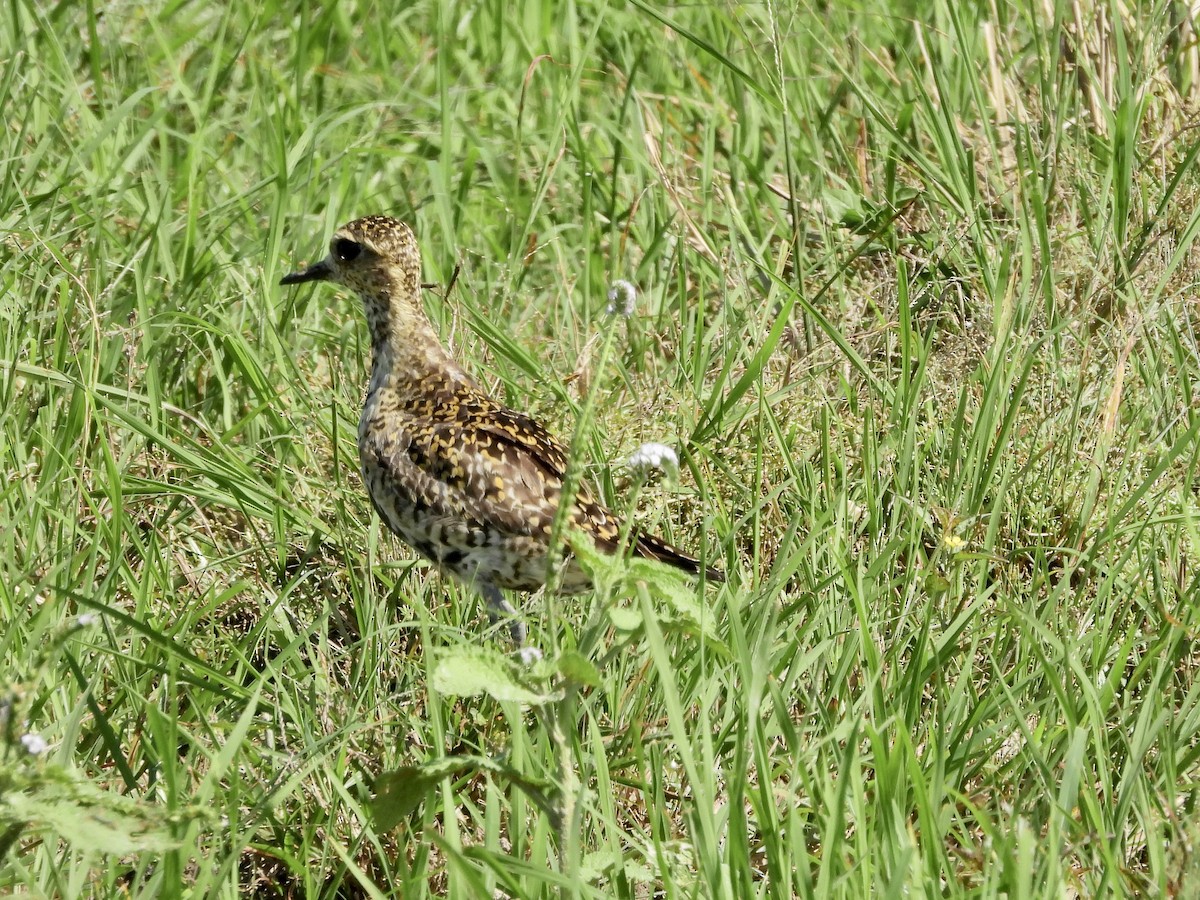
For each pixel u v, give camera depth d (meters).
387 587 10.64
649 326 13.62
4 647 8.53
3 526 10.27
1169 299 12.53
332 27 18.97
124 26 18.16
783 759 8.39
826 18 17.95
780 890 7.11
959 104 15.70
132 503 11.30
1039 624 8.72
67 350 12.12
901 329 11.80
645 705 9.13
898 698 8.71
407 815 8.08
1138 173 13.91
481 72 18.17
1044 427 11.53
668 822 8.17
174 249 14.27
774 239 15.08
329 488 11.30
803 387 12.37
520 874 7.42
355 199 15.06
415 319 10.92
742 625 8.66
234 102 17.08
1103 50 14.92
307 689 9.21
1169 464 10.41
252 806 8.39
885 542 10.53
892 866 7.21
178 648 8.59
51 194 13.34
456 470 10.23
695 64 17.73
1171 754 7.93
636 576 7.05
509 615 9.22
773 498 10.88
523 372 12.88
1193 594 9.68
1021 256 12.98
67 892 7.18
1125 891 7.48
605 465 10.98
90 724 8.80
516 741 7.88
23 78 15.77
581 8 19.12
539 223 15.40
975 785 8.48
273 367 12.80
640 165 15.43
